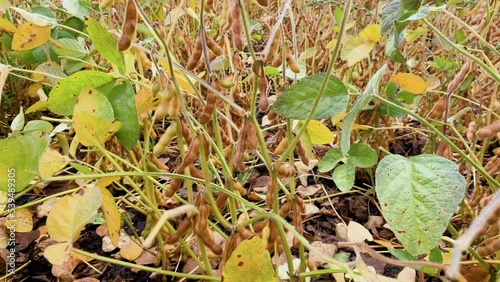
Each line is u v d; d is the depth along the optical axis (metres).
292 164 0.51
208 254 0.53
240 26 0.38
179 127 0.49
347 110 0.84
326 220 0.77
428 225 0.33
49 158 0.47
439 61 0.88
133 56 0.61
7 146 0.35
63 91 0.49
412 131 0.97
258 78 0.39
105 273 0.63
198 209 0.40
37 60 0.83
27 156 0.36
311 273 0.42
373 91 0.42
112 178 0.49
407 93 0.78
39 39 0.57
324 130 0.56
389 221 0.34
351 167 0.68
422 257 0.49
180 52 1.01
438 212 0.33
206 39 0.46
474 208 0.62
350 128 0.41
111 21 0.77
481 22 0.83
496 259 0.49
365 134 0.82
